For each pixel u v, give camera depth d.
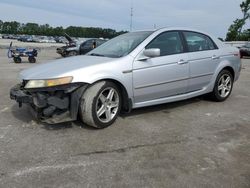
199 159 3.61
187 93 5.70
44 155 3.62
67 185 2.98
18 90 4.50
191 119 5.16
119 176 3.17
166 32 5.39
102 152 3.74
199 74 5.77
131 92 4.79
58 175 3.16
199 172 3.29
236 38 55.00
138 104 4.99
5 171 3.22
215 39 6.36
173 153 3.76
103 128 4.55
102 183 3.03
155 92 5.11
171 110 5.68
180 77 5.41
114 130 4.50
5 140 4.05
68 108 4.29
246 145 4.06
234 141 4.20
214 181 3.11
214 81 6.14
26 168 3.29
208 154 3.75
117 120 4.96
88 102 4.32
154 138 4.23
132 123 4.84
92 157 3.59
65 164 3.40
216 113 5.55
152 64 4.98
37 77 4.29
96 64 4.49
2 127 4.54
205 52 5.94
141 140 4.15
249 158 3.67
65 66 4.52
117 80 4.58
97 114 4.42
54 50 35.22
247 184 3.07
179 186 3.00
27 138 4.12
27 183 3.00
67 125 4.64
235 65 6.58
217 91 6.27
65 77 4.17
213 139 4.25
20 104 4.77
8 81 8.77
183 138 4.26
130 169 3.32
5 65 14.82
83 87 4.29
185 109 5.78
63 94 4.23
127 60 4.74
